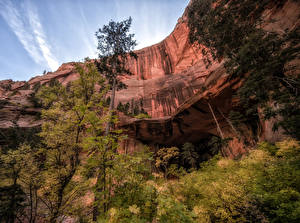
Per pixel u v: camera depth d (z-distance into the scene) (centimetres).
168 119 2430
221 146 1964
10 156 400
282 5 845
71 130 489
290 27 755
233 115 1524
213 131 2302
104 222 216
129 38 1291
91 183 381
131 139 2488
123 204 260
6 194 369
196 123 2233
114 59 1305
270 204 330
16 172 400
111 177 305
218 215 404
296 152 459
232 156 1778
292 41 480
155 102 3073
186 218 197
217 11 826
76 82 626
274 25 874
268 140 915
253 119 1525
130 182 296
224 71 1443
